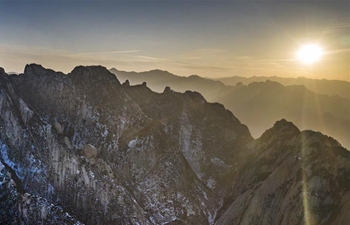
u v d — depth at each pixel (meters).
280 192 88.25
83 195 84.69
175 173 103.94
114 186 90.44
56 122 97.94
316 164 89.06
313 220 77.88
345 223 72.94
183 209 96.75
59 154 87.00
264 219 85.31
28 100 103.00
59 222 72.81
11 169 79.44
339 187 82.25
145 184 101.12
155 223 91.69
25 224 70.69
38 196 75.69
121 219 85.38
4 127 84.56
